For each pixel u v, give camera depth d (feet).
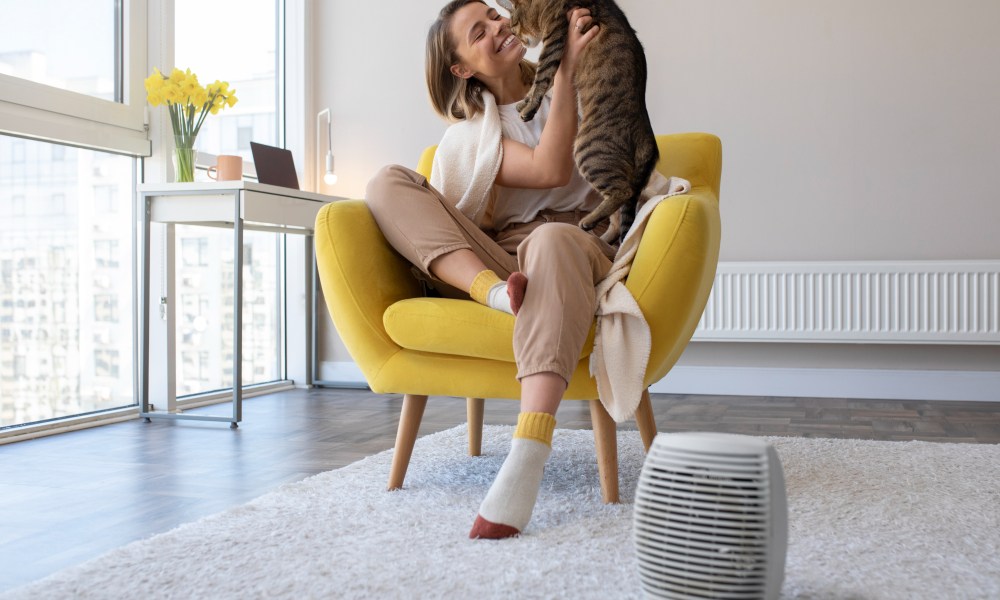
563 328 4.73
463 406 10.75
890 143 11.79
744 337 11.95
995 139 11.47
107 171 10.22
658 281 5.14
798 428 9.21
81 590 3.88
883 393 11.80
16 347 8.94
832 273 11.63
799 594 3.67
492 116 6.29
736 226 12.30
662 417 10.09
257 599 3.74
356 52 13.82
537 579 3.88
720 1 12.31
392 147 13.71
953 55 11.60
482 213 6.18
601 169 5.97
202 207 9.73
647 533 3.42
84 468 7.22
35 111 9.01
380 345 5.67
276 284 13.50
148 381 10.12
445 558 4.21
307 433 8.98
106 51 10.18
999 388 11.39
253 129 13.16
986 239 11.50
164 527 5.33
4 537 5.14
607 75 6.12
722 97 12.32
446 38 6.42
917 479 5.98
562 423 9.29
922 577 3.90
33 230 9.15
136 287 10.65
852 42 11.90
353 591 3.78
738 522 3.26
